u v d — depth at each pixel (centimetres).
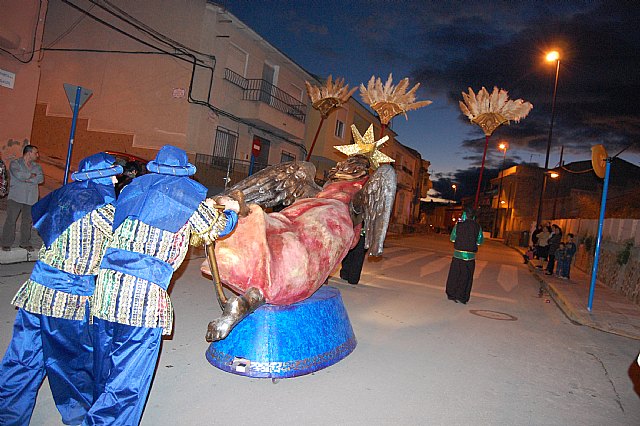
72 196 311
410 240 3262
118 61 2111
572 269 1920
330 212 486
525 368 586
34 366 313
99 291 285
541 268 1798
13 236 830
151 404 393
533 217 5106
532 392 506
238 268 418
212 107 2109
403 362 557
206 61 2067
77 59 2166
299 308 480
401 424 399
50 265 308
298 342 469
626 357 691
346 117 3275
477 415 433
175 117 2041
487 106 820
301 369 465
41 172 864
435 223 9412
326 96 713
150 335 287
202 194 301
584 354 682
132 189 292
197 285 849
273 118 2414
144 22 2069
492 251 2917
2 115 1195
